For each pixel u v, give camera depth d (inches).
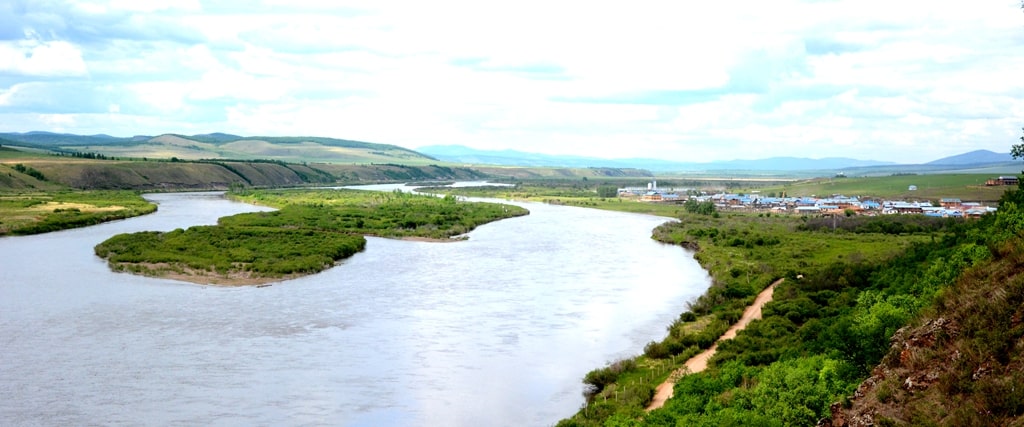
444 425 2180.1
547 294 4045.3
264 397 2401.6
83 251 5457.7
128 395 2401.6
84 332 3144.7
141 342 3004.4
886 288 3038.9
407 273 4763.8
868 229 6988.2
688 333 3036.4
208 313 3526.1
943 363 1432.1
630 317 3481.8
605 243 6530.5
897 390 1450.5
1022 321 1400.1
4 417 2210.9
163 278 4414.4
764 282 4060.0
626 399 2198.6
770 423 1626.5
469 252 5846.5
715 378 2182.6
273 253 5211.6
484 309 3651.6
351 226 7253.9
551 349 2938.0
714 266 4845.0
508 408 2310.5
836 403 1598.2
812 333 2527.1
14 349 2881.4
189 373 2623.0
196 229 6254.9
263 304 3740.2
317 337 3112.7
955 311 1584.6
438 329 3253.0
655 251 5979.3
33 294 3902.6
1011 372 1298.0
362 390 2471.7
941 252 3176.7
